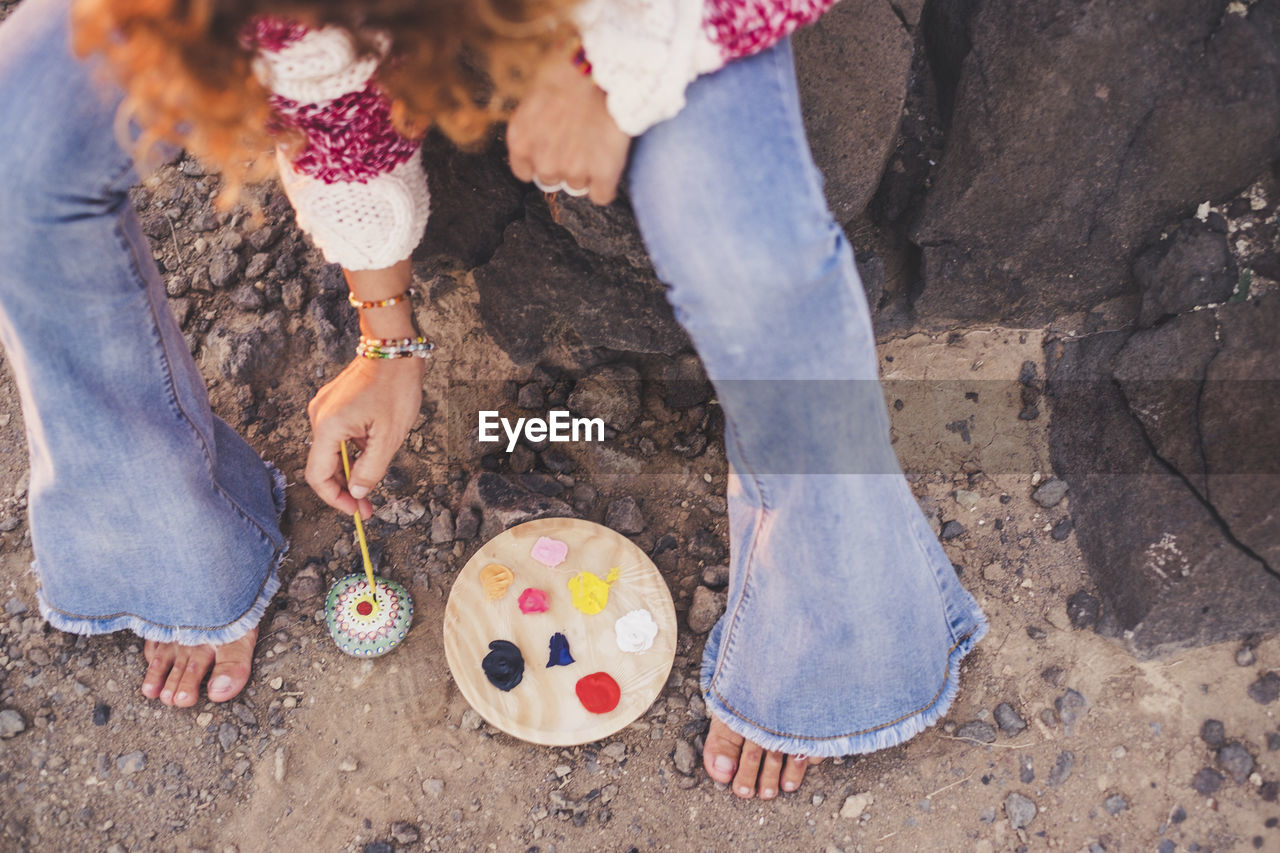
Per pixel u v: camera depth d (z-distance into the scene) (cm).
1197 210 139
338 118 108
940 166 142
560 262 142
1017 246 142
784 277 105
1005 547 144
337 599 140
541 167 110
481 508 146
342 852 135
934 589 128
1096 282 144
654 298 142
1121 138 136
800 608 123
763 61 105
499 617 139
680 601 144
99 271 113
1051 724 138
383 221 115
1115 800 135
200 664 139
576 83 105
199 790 137
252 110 99
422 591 144
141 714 139
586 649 138
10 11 158
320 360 151
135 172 111
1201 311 139
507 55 93
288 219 153
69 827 135
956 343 149
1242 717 137
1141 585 139
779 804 136
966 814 136
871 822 136
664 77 102
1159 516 139
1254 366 136
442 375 150
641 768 138
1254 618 137
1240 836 134
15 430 150
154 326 119
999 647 141
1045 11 134
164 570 133
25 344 116
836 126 135
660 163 105
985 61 137
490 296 145
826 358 109
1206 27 133
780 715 131
